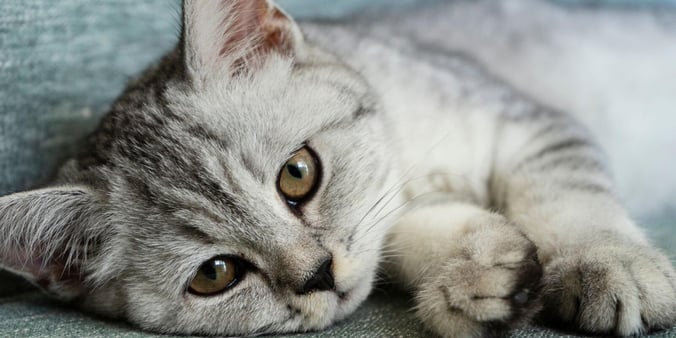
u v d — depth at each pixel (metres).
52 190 0.35
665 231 0.40
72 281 0.36
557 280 0.31
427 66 0.42
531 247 0.31
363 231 0.34
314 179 0.34
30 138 0.41
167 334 0.34
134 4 0.45
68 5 0.43
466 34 0.48
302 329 0.33
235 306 0.33
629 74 0.48
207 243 0.33
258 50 0.36
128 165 0.35
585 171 0.38
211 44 0.35
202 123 0.34
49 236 0.35
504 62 0.48
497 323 0.30
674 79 0.48
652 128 0.48
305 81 0.36
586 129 0.43
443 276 0.32
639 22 0.49
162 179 0.34
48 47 0.42
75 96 0.43
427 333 0.32
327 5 0.51
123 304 0.35
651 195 0.48
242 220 0.33
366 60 0.40
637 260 0.31
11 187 0.40
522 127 0.40
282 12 0.36
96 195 0.35
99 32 0.44
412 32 0.47
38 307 0.37
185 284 0.34
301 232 0.33
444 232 0.34
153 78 0.37
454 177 0.39
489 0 0.49
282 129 0.34
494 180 0.39
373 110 0.37
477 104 0.41
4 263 0.35
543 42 0.48
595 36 0.48
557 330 0.31
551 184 0.37
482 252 0.32
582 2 0.52
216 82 0.35
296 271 0.32
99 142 0.36
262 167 0.33
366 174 0.35
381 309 0.34
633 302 0.30
